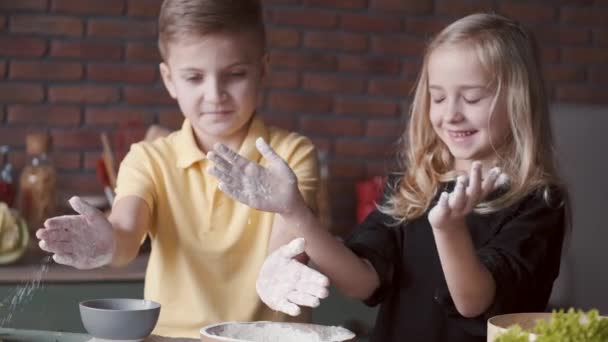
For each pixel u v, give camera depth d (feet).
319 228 4.83
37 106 10.71
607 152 10.63
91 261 4.49
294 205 4.60
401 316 5.51
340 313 9.12
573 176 10.53
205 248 5.53
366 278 5.24
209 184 5.59
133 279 8.52
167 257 5.56
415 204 5.62
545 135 5.64
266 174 4.54
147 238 9.26
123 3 10.87
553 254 5.23
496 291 4.74
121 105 10.92
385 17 11.64
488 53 5.27
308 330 4.25
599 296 10.39
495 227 5.27
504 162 5.40
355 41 11.58
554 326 3.21
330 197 11.51
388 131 11.69
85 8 10.79
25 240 8.50
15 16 10.62
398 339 5.50
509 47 5.37
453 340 5.29
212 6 5.25
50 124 10.75
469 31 5.36
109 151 9.76
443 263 4.42
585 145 10.61
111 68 10.88
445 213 4.18
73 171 10.78
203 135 5.71
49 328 8.24
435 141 5.83
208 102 5.32
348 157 11.59
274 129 5.91
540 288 5.11
